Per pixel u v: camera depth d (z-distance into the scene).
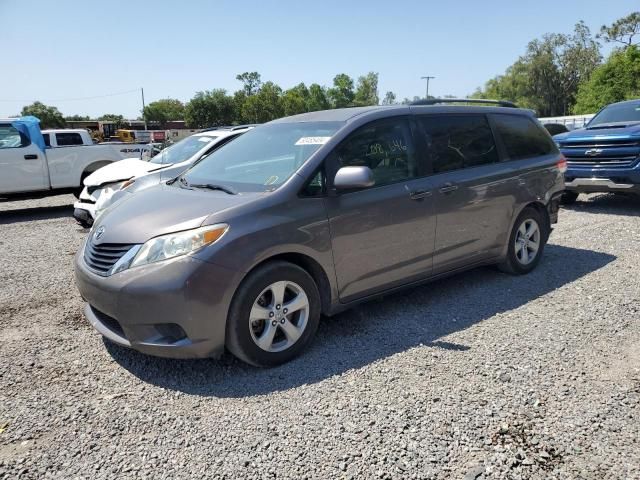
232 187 3.97
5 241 8.15
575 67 73.88
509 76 78.31
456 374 3.45
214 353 3.40
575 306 4.63
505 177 5.14
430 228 4.48
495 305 4.71
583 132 9.24
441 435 2.81
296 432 2.86
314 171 3.84
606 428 2.85
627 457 2.61
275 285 3.55
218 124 99.31
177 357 3.34
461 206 4.71
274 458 2.65
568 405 3.07
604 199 10.53
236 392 3.30
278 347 3.64
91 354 3.90
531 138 5.70
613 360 3.62
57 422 3.01
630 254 6.26
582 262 6.00
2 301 5.13
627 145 8.43
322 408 3.09
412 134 4.54
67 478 2.54
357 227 3.96
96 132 60.25
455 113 4.96
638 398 3.13
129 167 8.77
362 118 4.26
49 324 4.51
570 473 2.50
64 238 8.30
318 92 114.50
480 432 2.82
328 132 4.15
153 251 3.33
